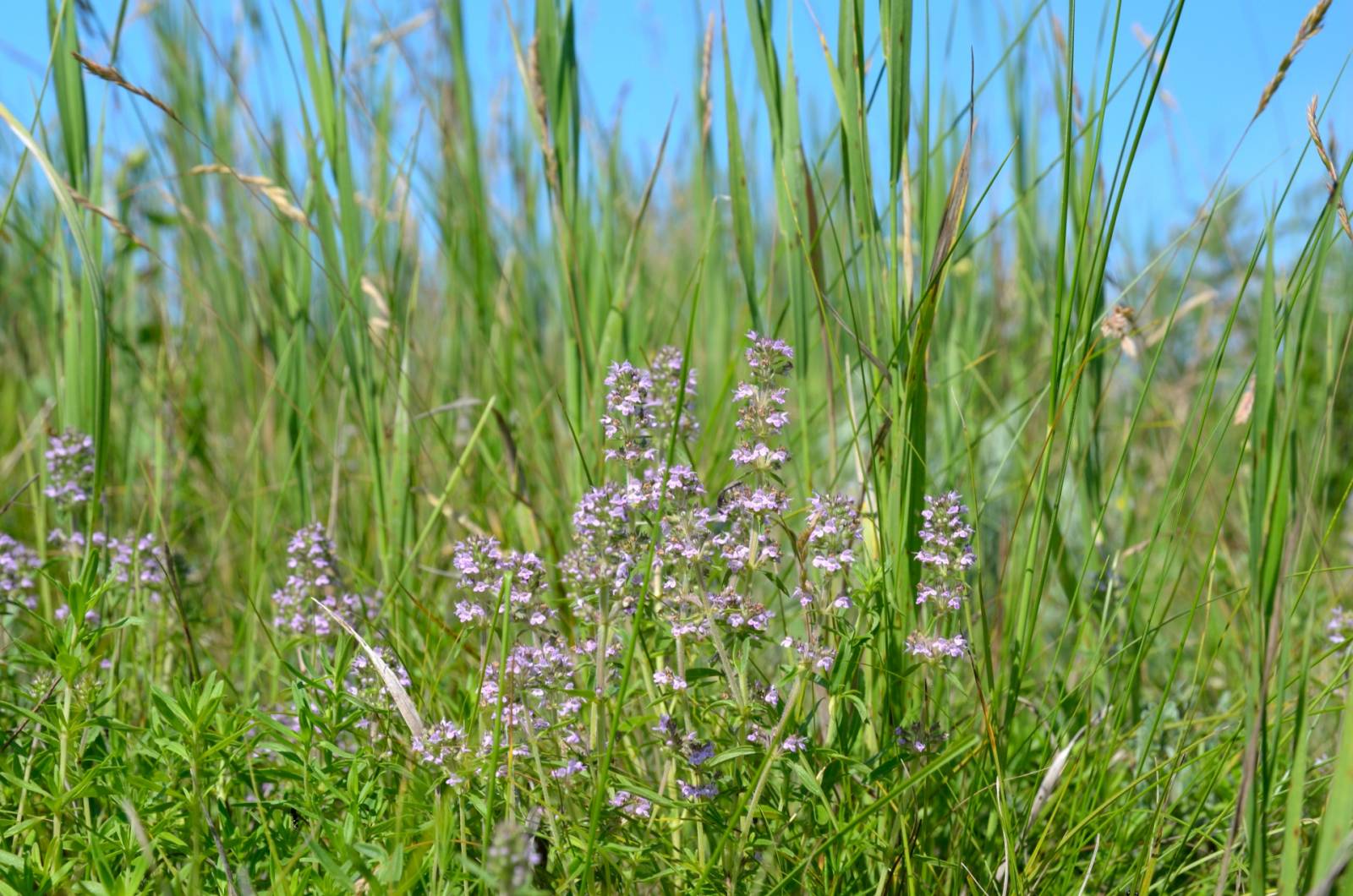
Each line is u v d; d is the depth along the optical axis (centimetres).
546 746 259
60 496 353
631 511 262
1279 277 529
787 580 377
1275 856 282
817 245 332
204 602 435
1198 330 642
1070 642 414
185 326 530
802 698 274
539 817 246
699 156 438
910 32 304
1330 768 308
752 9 342
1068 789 304
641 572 265
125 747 284
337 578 342
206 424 550
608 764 223
